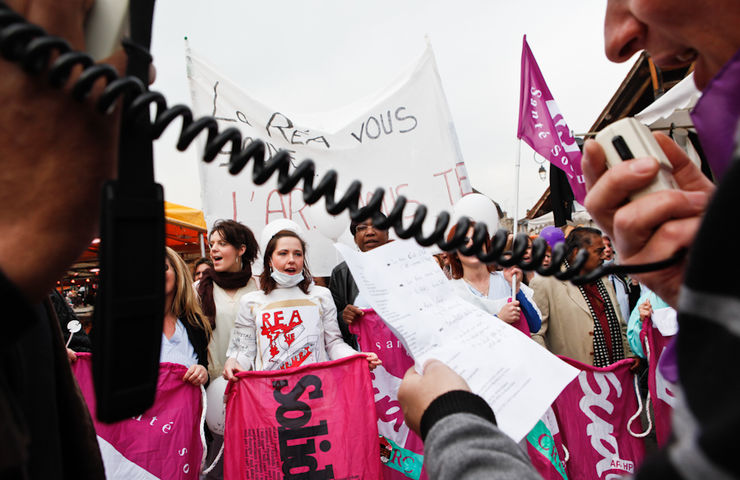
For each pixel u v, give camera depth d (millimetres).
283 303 2936
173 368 2377
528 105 3795
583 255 708
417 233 765
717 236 317
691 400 312
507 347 1237
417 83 4090
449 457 581
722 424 270
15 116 417
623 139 667
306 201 701
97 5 471
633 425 2596
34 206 434
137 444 2201
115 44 476
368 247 3492
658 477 314
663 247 576
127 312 429
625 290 3811
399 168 4027
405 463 2684
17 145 423
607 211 658
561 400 2582
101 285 419
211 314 3256
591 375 2613
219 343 3215
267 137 3979
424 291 1415
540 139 3738
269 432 2307
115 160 481
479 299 2895
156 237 457
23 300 419
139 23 471
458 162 3982
